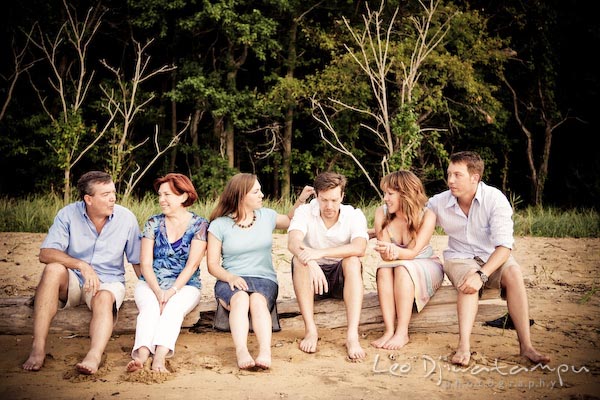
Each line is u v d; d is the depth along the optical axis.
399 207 5.06
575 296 6.72
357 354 4.58
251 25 18.75
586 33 22.05
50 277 4.54
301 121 21.38
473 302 4.68
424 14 18.69
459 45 19.44
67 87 19.55
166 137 20.80
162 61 20.72
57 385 4.04
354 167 20.69
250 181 4.90
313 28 19.80
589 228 12.33
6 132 19.45
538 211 15.02
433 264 5.07
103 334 4.41
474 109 19.67
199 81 18.66
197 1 18.94
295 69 21.23
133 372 4.23
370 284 7.41
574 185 22.66
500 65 20.19
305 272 4.91
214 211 4.96
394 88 19.47
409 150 14.95
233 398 3.86
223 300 4.66
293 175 22.47
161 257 4.84
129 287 6.91
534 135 22.89
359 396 3.94
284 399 3.86
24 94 20.50
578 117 22.62
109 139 19.48
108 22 19.36
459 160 4.89
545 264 8.65
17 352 4.65
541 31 21.22
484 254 5.00
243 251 4.88
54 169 19.39
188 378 4.21
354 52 18.89
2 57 20.05
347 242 5.05
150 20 18.36
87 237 4.81
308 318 4.86
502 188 22.55
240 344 4.42
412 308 5.14
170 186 4.81
